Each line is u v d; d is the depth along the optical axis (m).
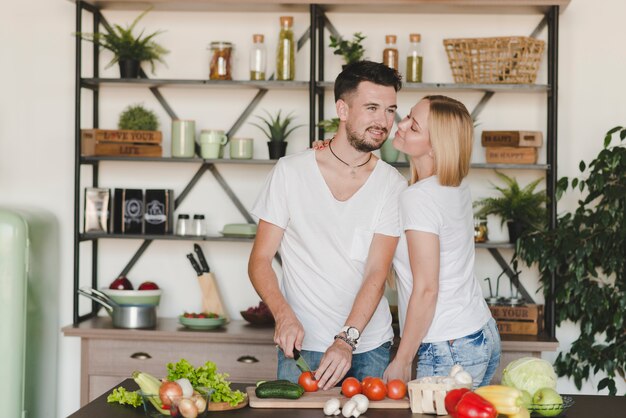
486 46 3.85
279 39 3.99
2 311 3.80
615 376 4.11
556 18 3.79
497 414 2.02
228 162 3.95
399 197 2.61
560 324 3.97
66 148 4.29
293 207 2.85
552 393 2.12
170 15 4.23
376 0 3.79
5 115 4.30
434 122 2.56
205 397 2.06
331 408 2.12
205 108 4.25
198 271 4.13
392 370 2.54
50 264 4.18
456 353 2.57
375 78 2.72
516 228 3.92
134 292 3.93
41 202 4.31
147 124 4.06
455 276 2.60
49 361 4.20
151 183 4.28
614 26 4.08
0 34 4.29
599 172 3.97
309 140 4.19
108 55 4.26
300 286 2.87
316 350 2.84
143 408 2.18
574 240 3.71
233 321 4.17
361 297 2.73
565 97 4.10
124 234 4.00
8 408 3.81
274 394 2.21
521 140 3.86
